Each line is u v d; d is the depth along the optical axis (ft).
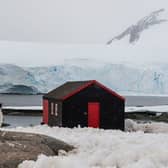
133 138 58.80
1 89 542.57
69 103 92.89
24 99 511.40
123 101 97.30
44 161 38.50
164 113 189.16
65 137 61.87
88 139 58.44
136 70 563.07
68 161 38.88
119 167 41.91
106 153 46.65
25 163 39.63
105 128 95.61
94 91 95.04
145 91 550.36
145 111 210.79
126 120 108.58
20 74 551.59
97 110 95.20
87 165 40.88
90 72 565.94
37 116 210.18
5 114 221.46
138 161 41.78
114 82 556.10
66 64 574.56
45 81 545.03
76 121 93.40
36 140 53.26
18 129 77.87
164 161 42.32
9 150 46.01
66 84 113.39
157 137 60.08
